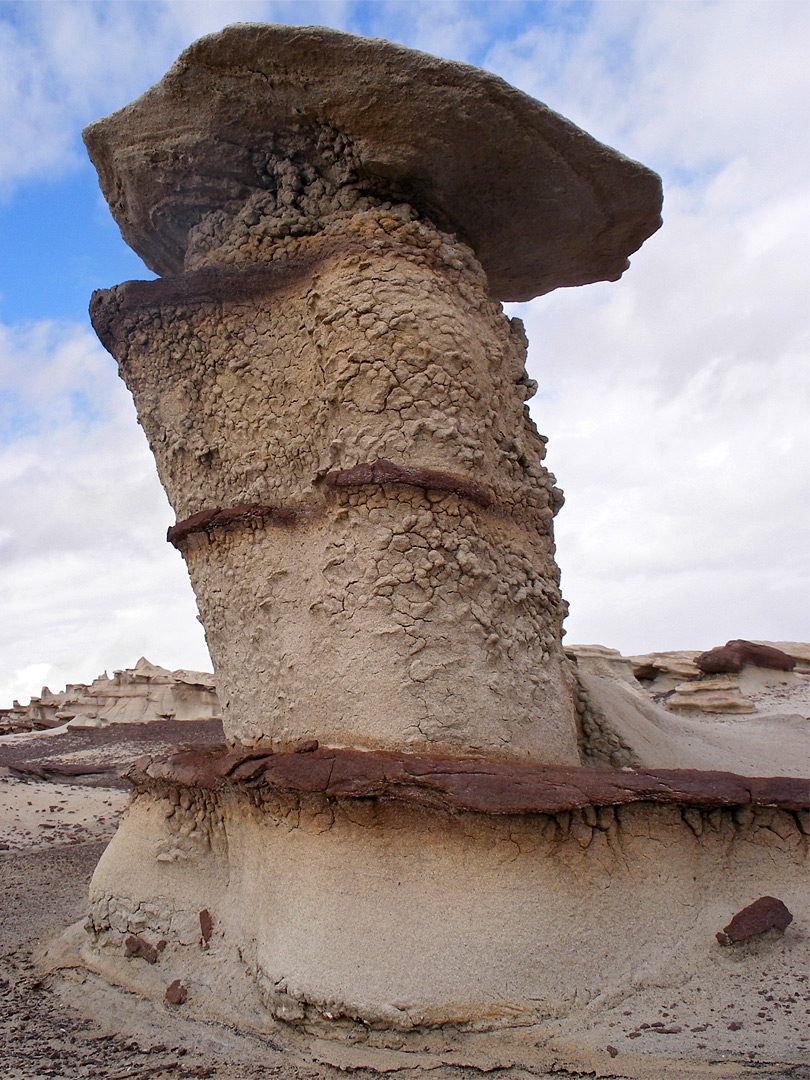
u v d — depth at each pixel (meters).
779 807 5.08
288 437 5.90
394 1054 3.99
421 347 5.46
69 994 5.52
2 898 8.66
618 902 4.62
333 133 5.82
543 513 6.31
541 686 5.62
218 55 5.55
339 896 4.46
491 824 4.55
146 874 5.98
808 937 4.70
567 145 5.90
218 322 6.22
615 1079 3.66
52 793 16.28
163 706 30.02
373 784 4.55
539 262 7.24
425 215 6.23
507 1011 4.07
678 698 16.16
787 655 18.03
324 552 5.45
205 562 6.23
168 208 6.60
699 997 4.27
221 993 4.89
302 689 5.36
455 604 5.22
